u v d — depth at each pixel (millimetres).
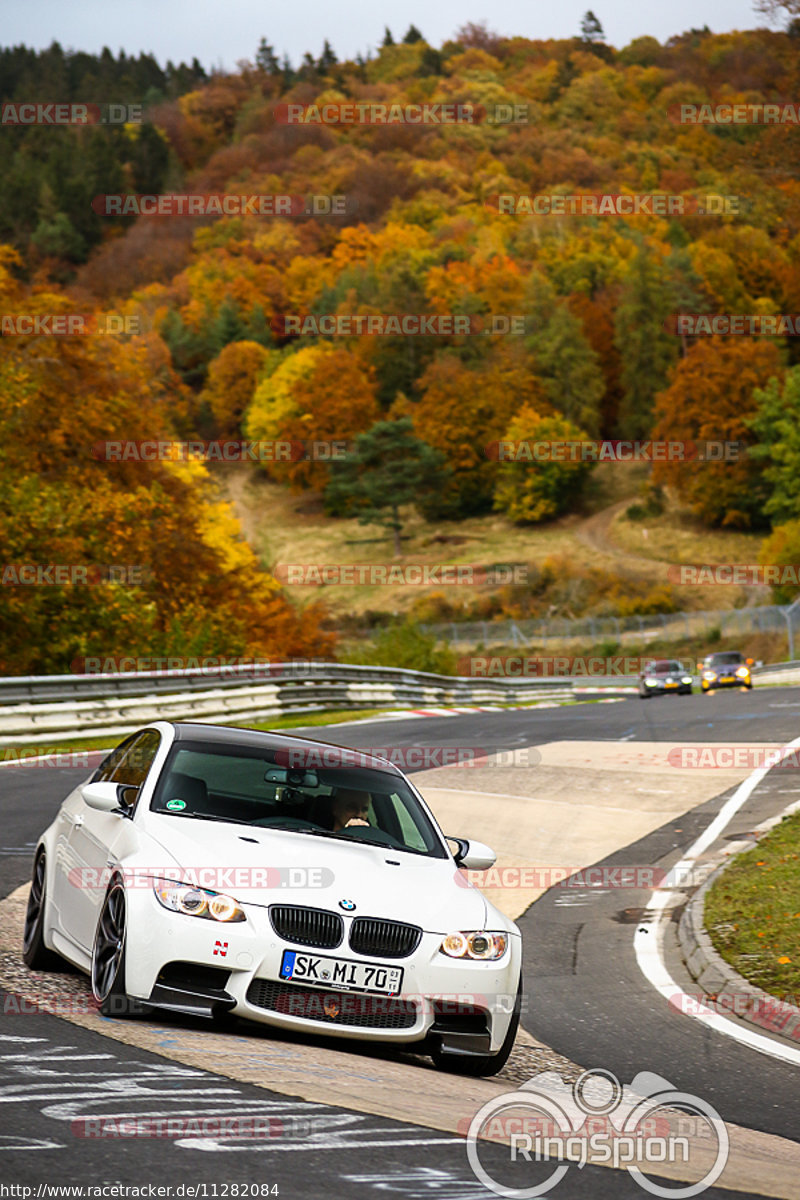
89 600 84812
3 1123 10906
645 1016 20594
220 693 68312
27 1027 14852
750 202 116188
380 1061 15531
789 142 110375
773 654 175750
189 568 113250
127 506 98875
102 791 17172
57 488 95875
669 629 194875
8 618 81938
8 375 100938
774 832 35750
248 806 17500
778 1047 18641
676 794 43531
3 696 53312
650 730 61969
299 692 77688
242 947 15008
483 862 18875
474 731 65500
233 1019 15883
